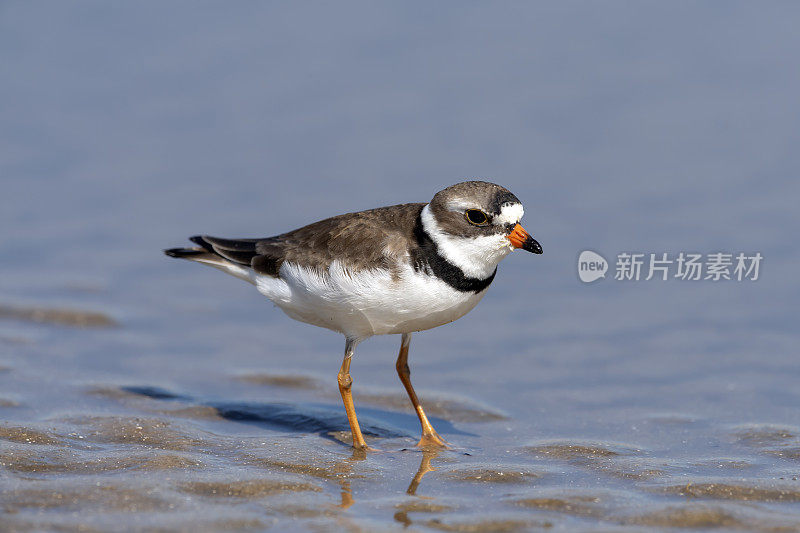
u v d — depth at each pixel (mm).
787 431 10312
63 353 12664
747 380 12102
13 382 11422
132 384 11695
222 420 10734
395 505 8086
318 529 7449
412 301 9359
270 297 10234
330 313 9789
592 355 13102
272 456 9305
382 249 9305
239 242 10516
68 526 7262
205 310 14789
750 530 7551
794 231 16406
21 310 13953
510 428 10750
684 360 12812
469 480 8852
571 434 10500
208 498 8047
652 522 7707
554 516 7859
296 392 11875
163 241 16875
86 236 17094
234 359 12969
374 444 10102
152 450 9156
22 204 18094
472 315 14641
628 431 10594
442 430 10664
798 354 12859
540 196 17797
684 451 9867
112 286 15375
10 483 8062
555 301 15023
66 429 9797
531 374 12539
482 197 9203
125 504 7746
